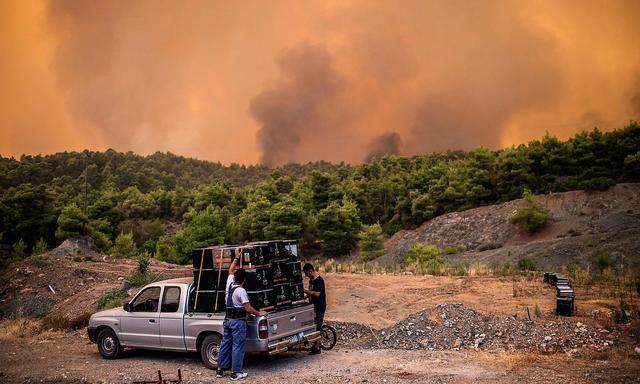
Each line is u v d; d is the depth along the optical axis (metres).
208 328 9.87
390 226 95.31
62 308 20.78
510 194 72.94
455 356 10.17
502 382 8.06
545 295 16.50
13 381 9.35
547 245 43.94
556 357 9.79
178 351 10.67
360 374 8.95
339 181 134.00
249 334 9.30
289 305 10.10
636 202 56.03
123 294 20.58
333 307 17.31
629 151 67.81
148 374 9.53
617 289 17.03
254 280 9.34
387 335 12.22
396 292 19.45
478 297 16.97
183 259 65.00
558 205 61.66
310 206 100.69
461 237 65.94
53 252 36.50
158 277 23.67
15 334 15.45
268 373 9.38
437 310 12.96
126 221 106.62
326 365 9.81
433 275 24.77
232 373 8.91
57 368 10.32
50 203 86.94
